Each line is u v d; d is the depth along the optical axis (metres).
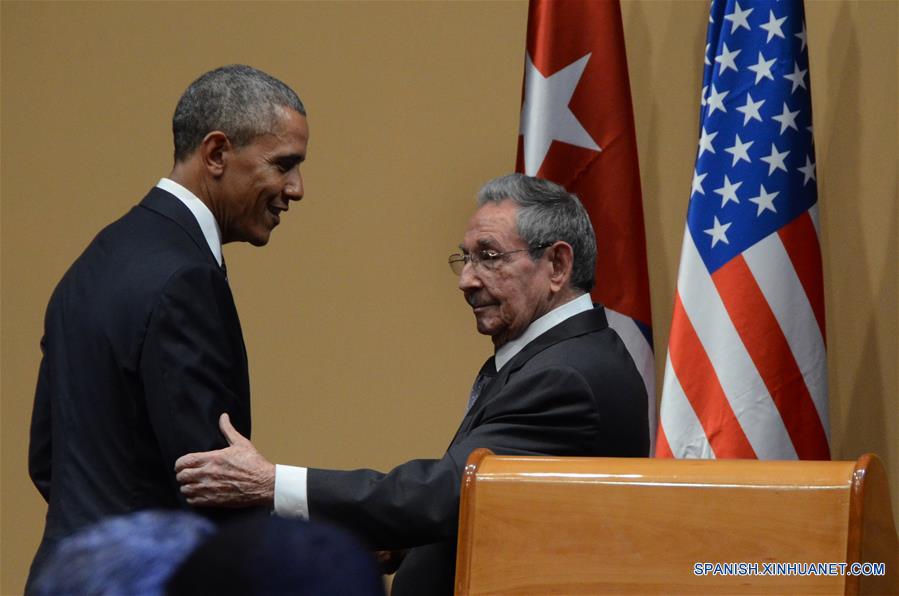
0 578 13.20
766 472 5.11
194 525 2.09
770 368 9.52
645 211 10.91
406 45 11.98
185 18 12.78
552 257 7.31
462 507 5.43
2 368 13.31
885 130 10.04
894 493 9.87
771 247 9.62
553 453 6.75
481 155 11.68
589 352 7.04
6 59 13.43
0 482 13.27
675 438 9.60
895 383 9.91
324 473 6.53
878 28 10.09
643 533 5.18
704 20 10.82
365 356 11.97
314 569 1.90
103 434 6.71
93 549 2.05
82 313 6.87
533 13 10.56
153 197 7.21
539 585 5.26
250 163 7.22
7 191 13.36
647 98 10.95
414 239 11.88
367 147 12.04
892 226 9.97
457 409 11.68
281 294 12.23
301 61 12.29
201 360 6.59
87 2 13.16
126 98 12.98
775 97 9.76
